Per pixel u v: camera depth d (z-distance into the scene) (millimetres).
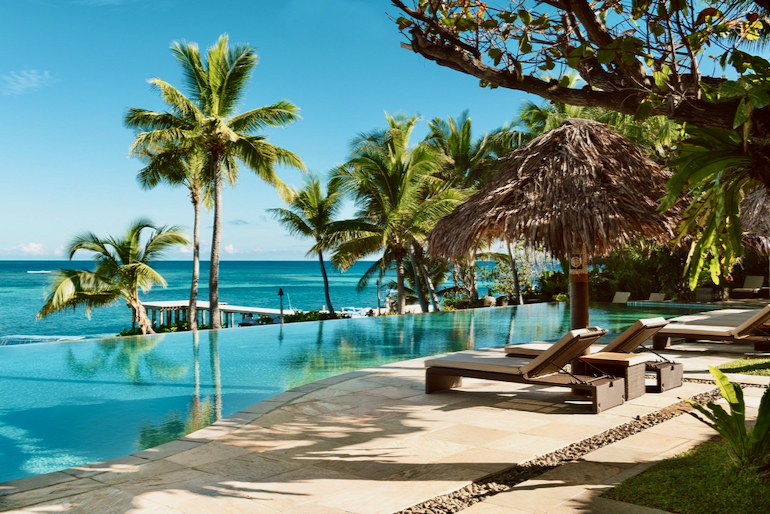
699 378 7289
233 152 20656
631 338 6699
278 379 8828
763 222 11969
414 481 3891
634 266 23531
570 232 5629
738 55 3312
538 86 3404
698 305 20641
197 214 22234
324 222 26266
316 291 75062
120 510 3479
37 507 3547
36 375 9289
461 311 20594
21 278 114438
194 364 10258
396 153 22484
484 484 3828
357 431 5234
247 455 4609
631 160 6344
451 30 3613
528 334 14148
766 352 9242
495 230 6477
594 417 5551
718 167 2988
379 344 12711
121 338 14156
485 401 6371
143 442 5648
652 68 3219
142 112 19984
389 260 25234
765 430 3650
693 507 3221
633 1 3240
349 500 3574
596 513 3209
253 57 20422
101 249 19344
